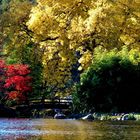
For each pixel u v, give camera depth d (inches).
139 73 1716.3
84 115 1652.3
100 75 1721.2
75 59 1761.8
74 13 1418.6
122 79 1708.9
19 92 2004.2
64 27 1456.7
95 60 1738.4
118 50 1742.1
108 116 1510.8
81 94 1750.7
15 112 1808.6
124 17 1349.7
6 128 1001.5
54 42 1667.1
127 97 1712.6
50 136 783.1
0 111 1756.9
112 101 1707.7
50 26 1457.9
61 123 1222.3
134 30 1368.1
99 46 1546.5
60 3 1422.2
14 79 1987.0
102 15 1312.7
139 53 1695.4
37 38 1654.8
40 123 1218.0
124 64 1716.3
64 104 2121.1
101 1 1352.1
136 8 1349.7
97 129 959.6
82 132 875.4
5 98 2005.4
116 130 924.0
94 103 1728.6
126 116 1454.2
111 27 1332.4
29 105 2063.2
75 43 1466.5
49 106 2110.0
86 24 1332.4
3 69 2006.6
